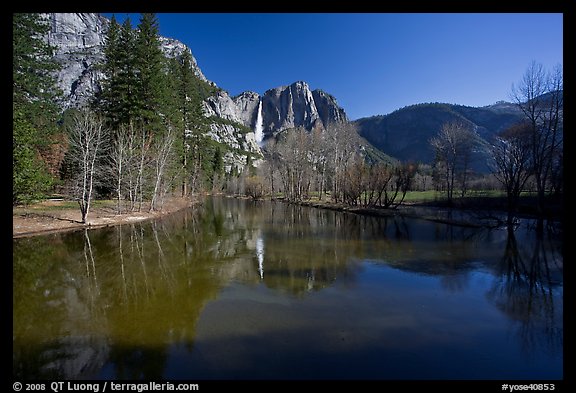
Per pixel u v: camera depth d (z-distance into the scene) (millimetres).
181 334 7445
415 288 10836
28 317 8391
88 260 14320
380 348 6844
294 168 56438
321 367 6086
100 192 34812
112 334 7430
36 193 21688
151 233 21734
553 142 29250
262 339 7215
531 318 8406
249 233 22359
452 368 6098
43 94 29438
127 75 35125
